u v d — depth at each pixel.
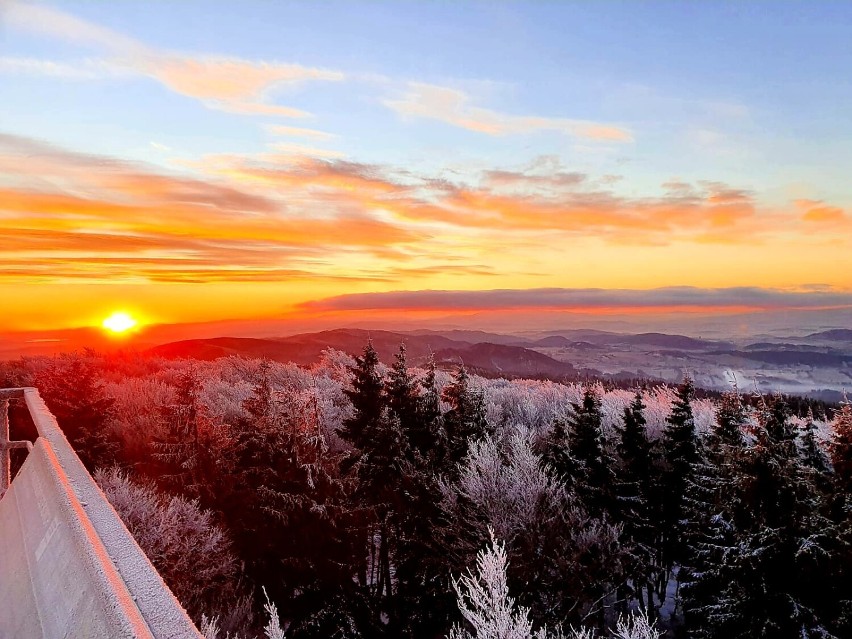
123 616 0.77
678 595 20.14
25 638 1.11
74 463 1.60
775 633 12.34
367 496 18.36
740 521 13.68
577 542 13.83
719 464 17.02
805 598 12.45
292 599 16.47
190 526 14.64
